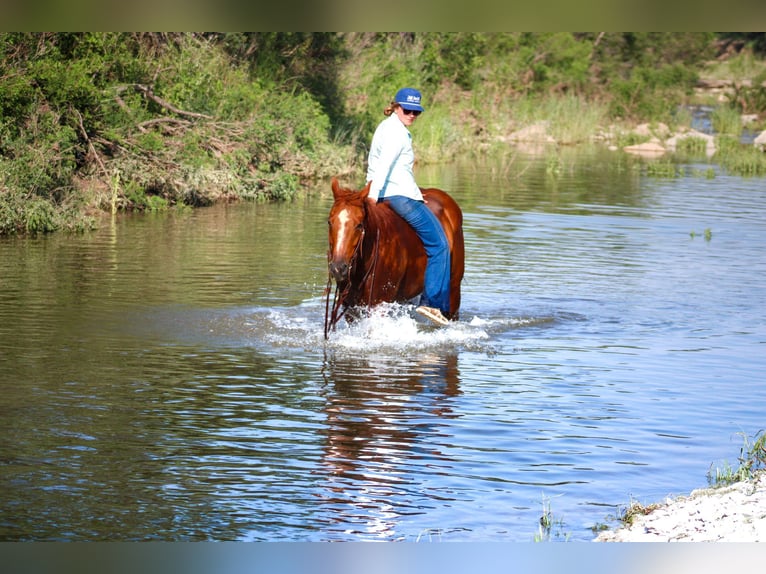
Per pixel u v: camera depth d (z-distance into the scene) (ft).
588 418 29.40
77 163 73.10
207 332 37.70
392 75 122.52
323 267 50.72
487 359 35.42
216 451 26.32
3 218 60.08
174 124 80.89
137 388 31.22
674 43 200.64
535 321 40.96
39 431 27.37
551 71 170.60
